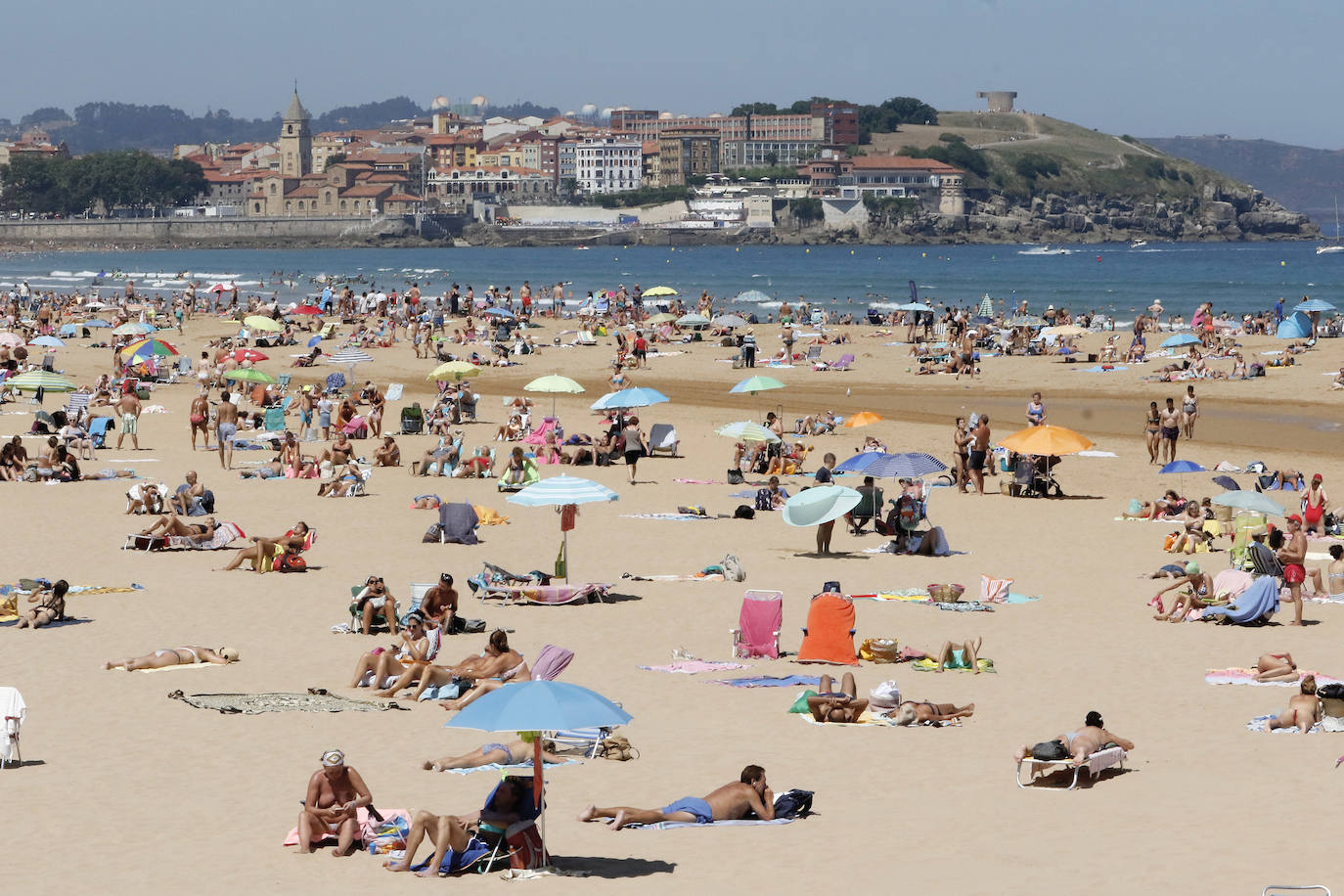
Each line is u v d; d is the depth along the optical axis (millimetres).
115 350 138500
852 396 121750
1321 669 43094
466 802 30656
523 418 97438
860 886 25344
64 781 32688
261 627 49156
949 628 49094
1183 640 47281
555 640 47656
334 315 194750
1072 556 62125
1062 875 25688
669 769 33844
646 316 184375
